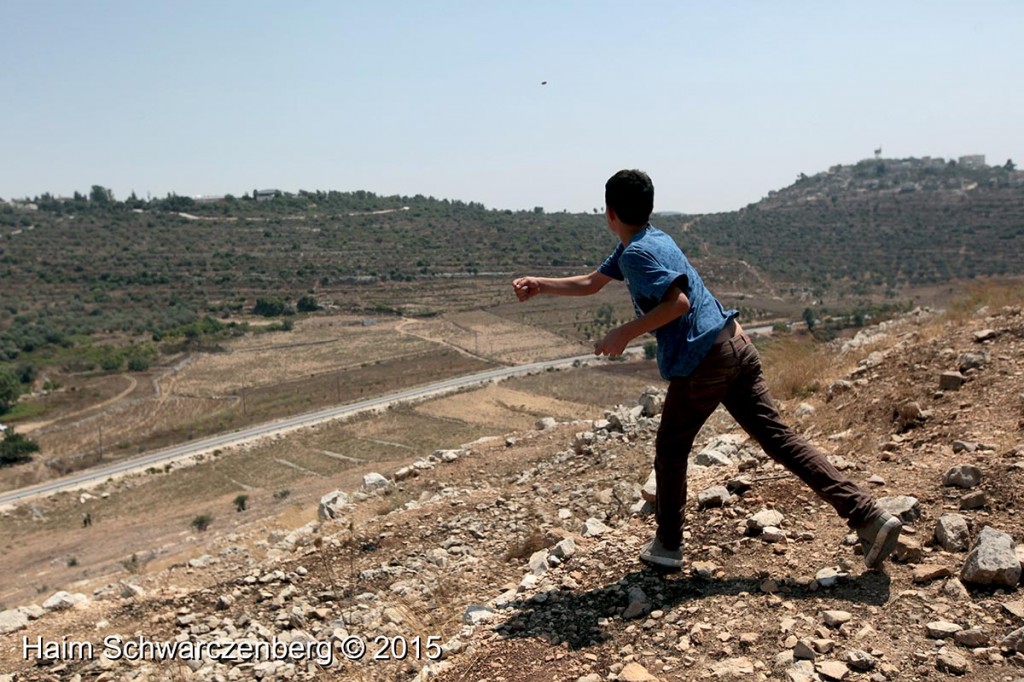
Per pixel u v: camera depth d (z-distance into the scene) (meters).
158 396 88.50
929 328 9.84
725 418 9.28
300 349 115.75
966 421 5.59
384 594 5.96
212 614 6.05
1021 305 8.70
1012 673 2.87
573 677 3.44
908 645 3.15
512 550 6.29
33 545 40.41
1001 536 3.59
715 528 4.64
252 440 62.59
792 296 130.00
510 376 86.12
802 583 3.79
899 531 3.63
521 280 4.45
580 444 9.89
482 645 3.96
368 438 61.59
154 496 49.59
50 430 73.31
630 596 3.99
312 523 9.79
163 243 198.00
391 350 111.88
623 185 3.93
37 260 173.00
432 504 8.61
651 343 106.12
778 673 3.12
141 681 5.02
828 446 6.27
